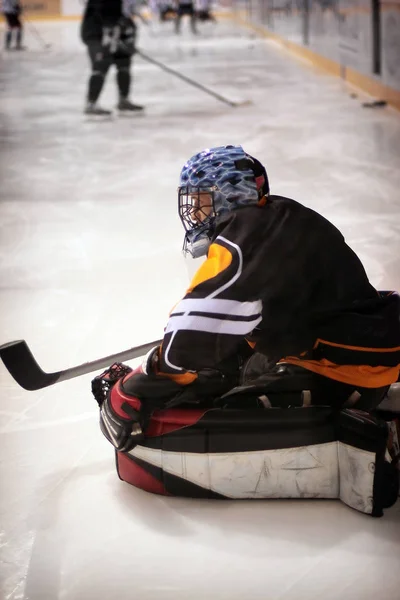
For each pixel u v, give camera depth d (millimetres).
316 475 4391
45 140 15609
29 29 40969
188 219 4516
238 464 4391
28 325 6926
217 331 4094
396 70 17125
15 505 4520
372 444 4176
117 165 13266
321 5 24062
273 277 4137
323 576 3908
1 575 3977
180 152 14078
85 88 22359
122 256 8672
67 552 4137
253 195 4355
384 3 17656
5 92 21969
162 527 4297
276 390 4488
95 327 6867
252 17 40188
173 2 43031
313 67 25094
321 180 11672
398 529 4223
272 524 4285
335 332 4320
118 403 4410
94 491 4617
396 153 13297
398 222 9555
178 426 4383
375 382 4398
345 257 4363
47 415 5477
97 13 17734
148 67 26219
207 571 3971
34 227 9898
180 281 7875
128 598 3812
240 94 20172
